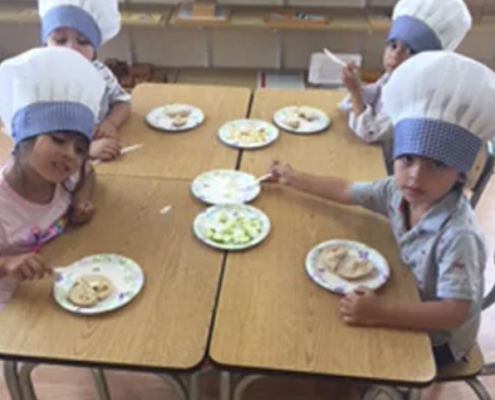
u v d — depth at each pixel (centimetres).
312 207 142
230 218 136
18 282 115
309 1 315
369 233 134
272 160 162
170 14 305
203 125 180
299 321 109
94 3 179
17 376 112
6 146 292
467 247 117
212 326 107
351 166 162
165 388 177
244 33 324
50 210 131
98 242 128
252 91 207
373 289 117
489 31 295
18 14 300
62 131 116
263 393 177
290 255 126
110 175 152
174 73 325
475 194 168
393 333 107
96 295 112
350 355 102
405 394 108
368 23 295
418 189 118
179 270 120
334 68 302
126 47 331
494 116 113
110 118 177
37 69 115
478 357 137
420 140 115
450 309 111
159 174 154
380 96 185
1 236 127
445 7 177
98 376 161
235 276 119
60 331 105
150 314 109
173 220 136
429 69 113
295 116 187
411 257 126
